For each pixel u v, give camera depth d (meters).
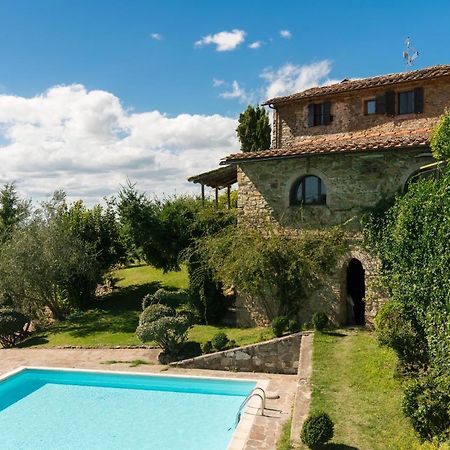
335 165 17.83
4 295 24.73
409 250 12.84
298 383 12.29
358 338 15.79
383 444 9.13
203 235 22.78
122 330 21.80
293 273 18.53
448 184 10.70
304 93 22.70
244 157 19.22
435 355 10.90
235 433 11.04
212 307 21.44
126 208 26.14
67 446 11.67
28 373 16.92
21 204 33.66
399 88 19.92
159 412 13.46
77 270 25.75
